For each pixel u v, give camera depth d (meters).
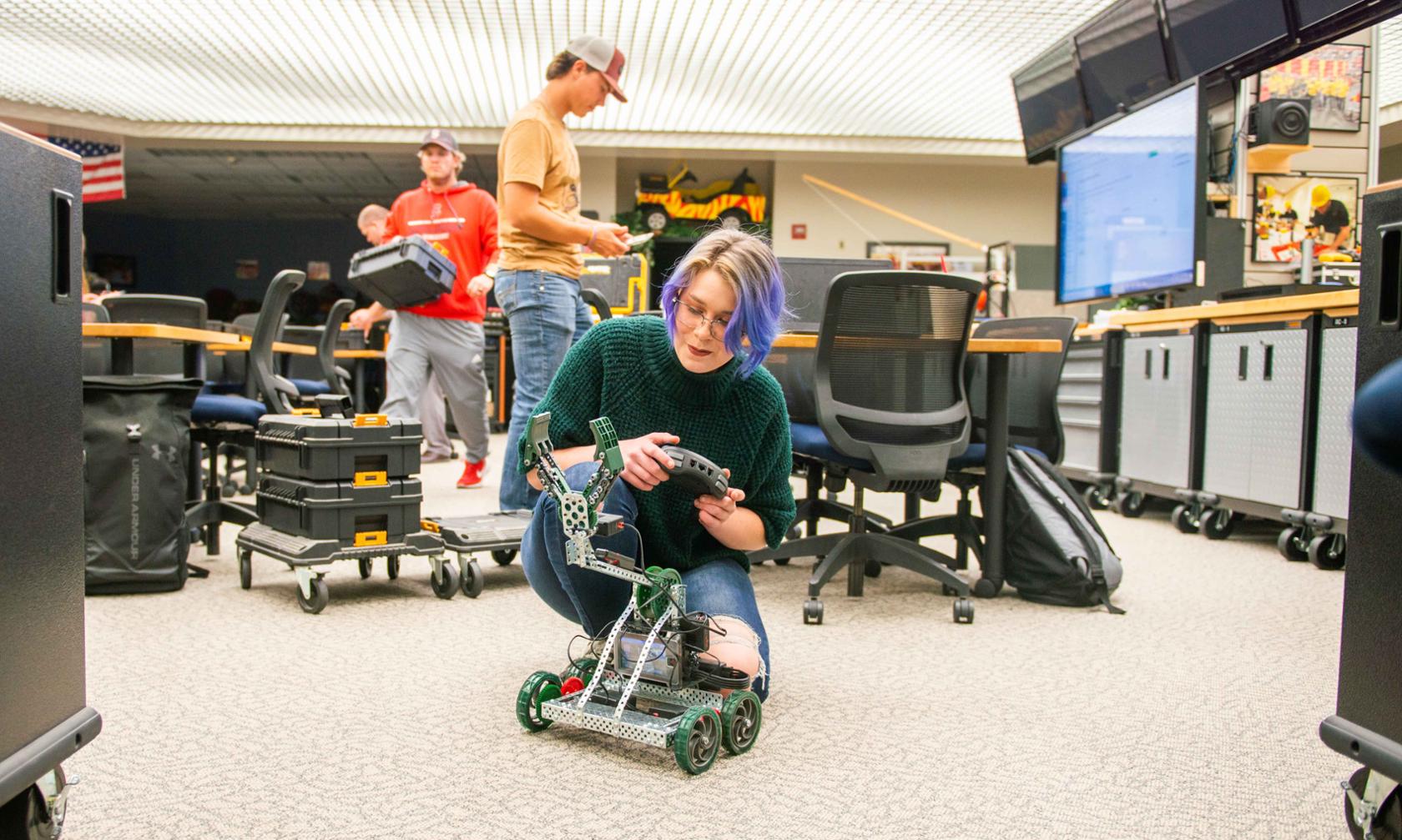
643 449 1.46
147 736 1.56
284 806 1.31
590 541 1.53
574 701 1.58
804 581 2.98
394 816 1.29
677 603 1.56
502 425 7.99
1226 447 3.79
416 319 4.12
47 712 1.01
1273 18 3.83
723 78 7.12
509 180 2.88
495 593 2.65
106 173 8.85
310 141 8.96
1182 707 1.81
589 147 9.09
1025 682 1.95
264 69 7.09
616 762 1.50
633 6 5.78
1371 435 0.40
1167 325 4.25
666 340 1.60
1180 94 4.21
